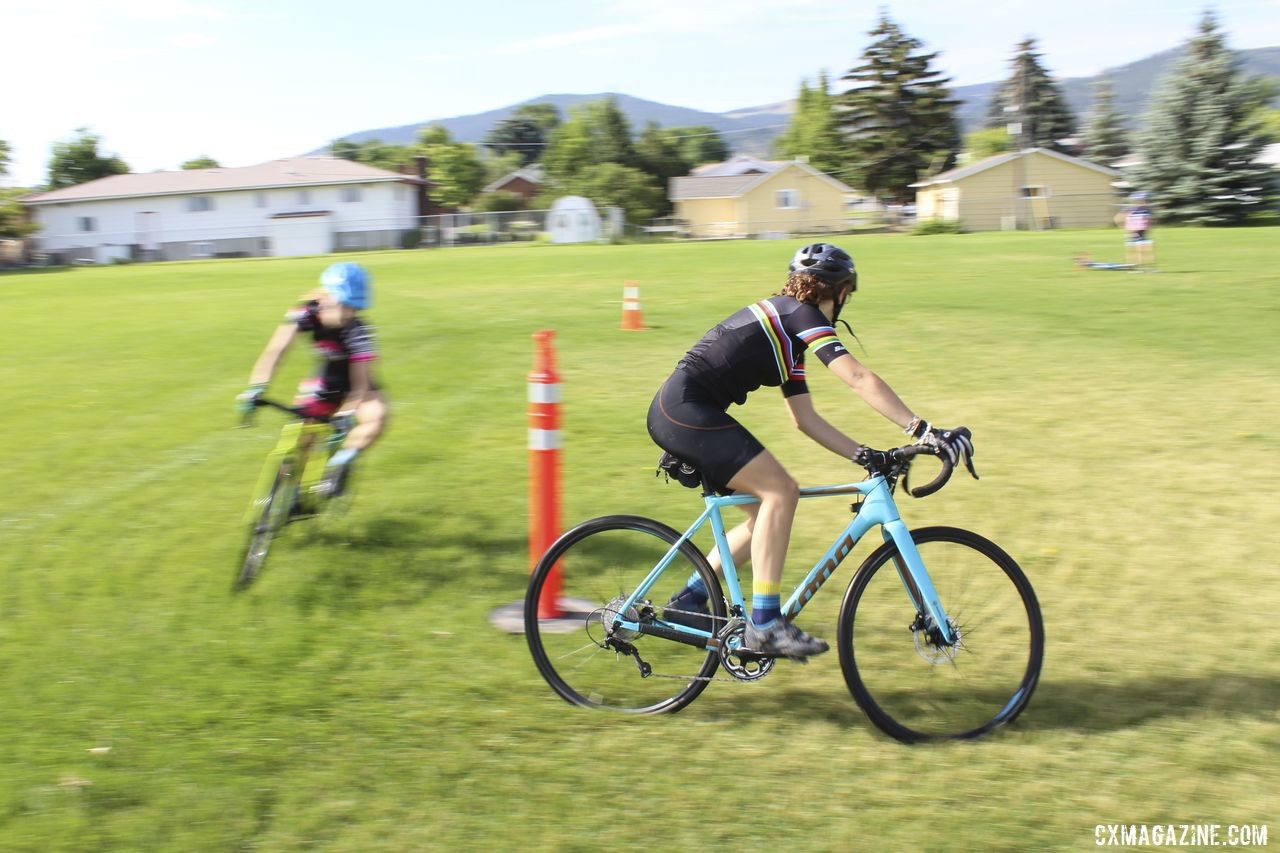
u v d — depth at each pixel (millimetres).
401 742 3482
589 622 3971
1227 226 48219
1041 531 5559
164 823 3025
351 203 63406
